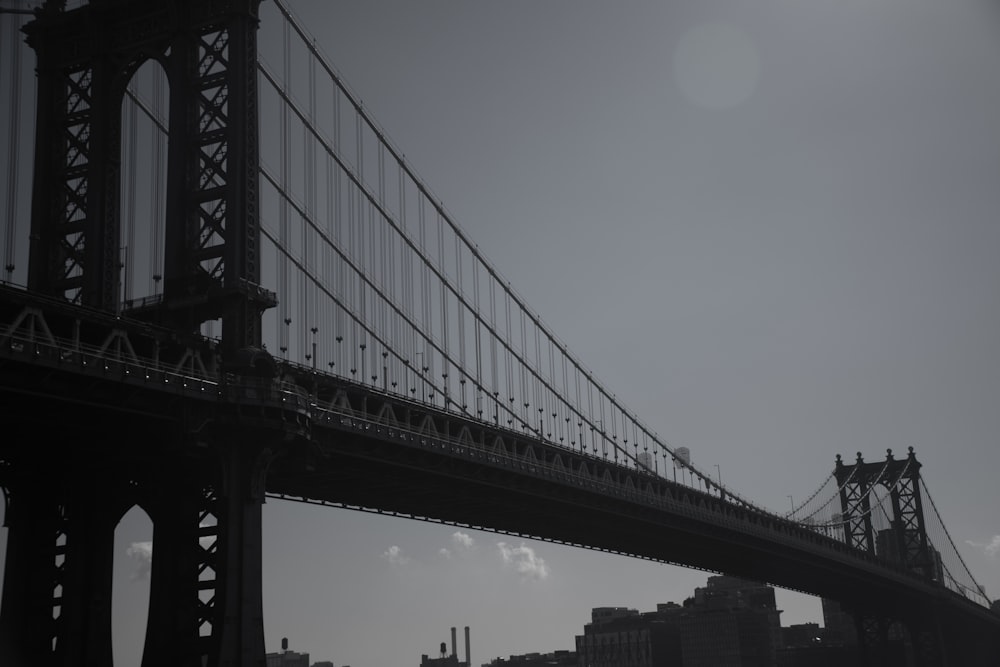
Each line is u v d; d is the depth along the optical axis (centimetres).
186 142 7694
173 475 7275
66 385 6275
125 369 6444
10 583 7100
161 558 7144
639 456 13475
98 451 7206
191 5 7900
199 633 7025
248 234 7506
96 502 7394
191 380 6819
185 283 7462
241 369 7181
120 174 7925
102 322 6619
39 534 7262
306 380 8162
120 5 7994
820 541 16850
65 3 8238
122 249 7812
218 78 7756
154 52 7894
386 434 8388
